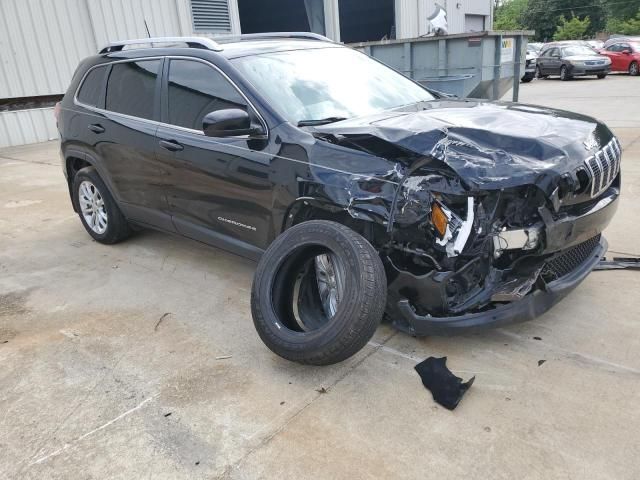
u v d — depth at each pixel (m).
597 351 3.03
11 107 11.55
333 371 3.01
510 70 9.82
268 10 18.97
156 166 4.14
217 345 3.38
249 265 4.59
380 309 2.75
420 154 2.83
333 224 2.94
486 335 3.25
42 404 2.88
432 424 2.56
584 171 2.87
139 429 2.65
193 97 3.89
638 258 4.18
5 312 3.97
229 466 2.39
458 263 2.78
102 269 4.68
